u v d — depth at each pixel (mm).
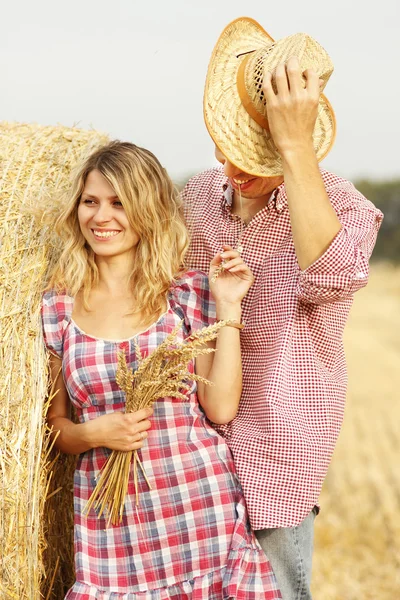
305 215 3729
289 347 4012
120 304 4066
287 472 3941
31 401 3939
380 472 9641
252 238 4164
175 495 3885
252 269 4176
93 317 4062
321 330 4055
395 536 7664
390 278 35938
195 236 4355
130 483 3910
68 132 4797
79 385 3947
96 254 4160
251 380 4129
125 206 3975
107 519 3912
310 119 3717
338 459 10289
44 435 4023
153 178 4078
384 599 6660
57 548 4480
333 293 3797
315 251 3756
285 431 3928
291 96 3680
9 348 3934
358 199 4191
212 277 4043
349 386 15109
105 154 4055
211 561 3855
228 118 3967
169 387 3764
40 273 4168
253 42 4258
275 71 3744
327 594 6656
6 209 4254
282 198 4102
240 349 4102
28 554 3885
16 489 3836
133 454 3869
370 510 8406
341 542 7785
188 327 4117
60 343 4078
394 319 25516
